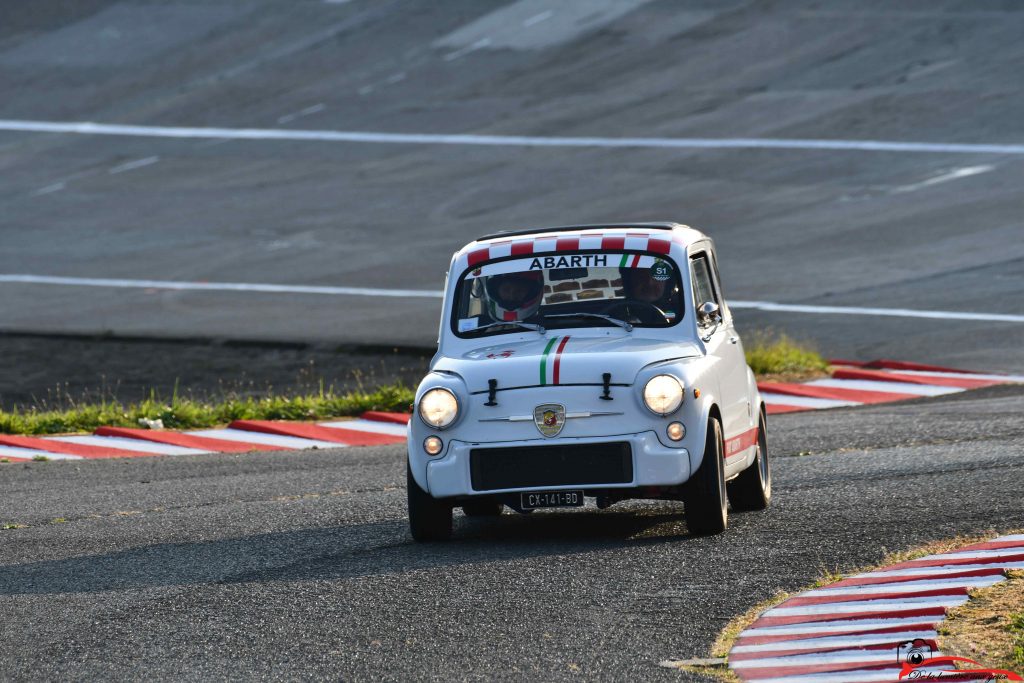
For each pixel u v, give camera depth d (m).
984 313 90.56
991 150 141.38
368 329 95.81
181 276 121.88
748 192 136.50
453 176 153.12
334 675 23.30
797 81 171.25
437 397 33.28
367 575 30.27
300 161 165.62
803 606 25.94
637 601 26.98
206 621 27.00
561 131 165.88
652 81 178.88
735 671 22.58
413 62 199.50
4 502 42.59
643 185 142.38
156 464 50.16
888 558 29.30
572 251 36.56
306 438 58.69
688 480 32.72
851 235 118.75
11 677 23.91
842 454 45.53
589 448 32.59
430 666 23.55
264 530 36.44
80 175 167.50
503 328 35.69
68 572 32.06
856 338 85.94
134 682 23.34
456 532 36.03
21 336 99.19
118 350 92.69
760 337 87.12
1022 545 29.55
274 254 128.50
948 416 53.25
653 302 35.59
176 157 172.12
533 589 28.31
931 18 184.75
